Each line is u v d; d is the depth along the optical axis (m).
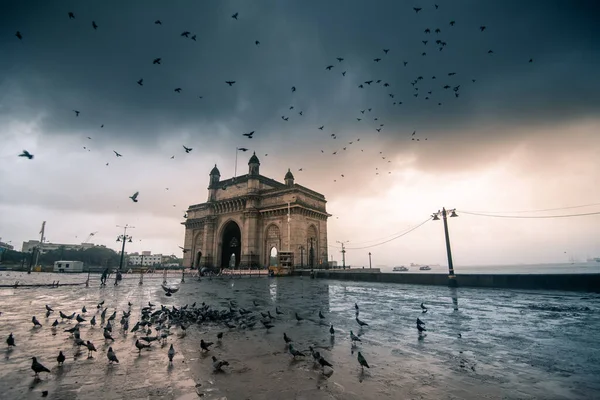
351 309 15.18
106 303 17.20
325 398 5.12
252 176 66.31
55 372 6.36
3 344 8.49
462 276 26.89
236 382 5.85
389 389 5.50
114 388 5.55
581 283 20.64
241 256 62.84
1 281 39.97
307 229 63.50
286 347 8.34
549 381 5.88
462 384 5.74
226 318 12.63
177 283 33.88
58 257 147.62
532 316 12.75
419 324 9.82
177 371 6.47
